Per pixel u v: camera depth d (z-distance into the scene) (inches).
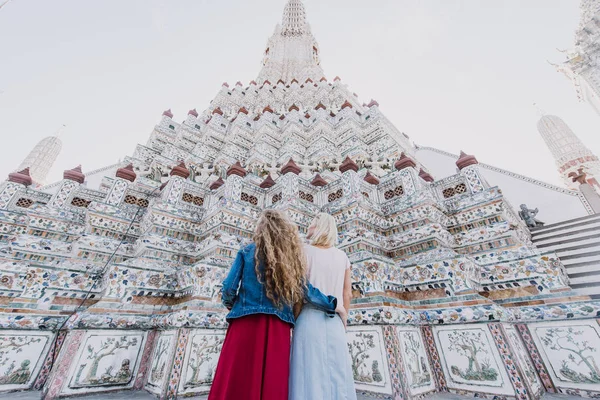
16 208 235.0
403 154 265.3
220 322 156.0
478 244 194.9
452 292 158.6
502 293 164.4
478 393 131.6
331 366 63.5
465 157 244.5
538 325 145.4
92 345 141.1
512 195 477.1
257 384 56.7
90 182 496.7
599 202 411.8
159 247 206.2
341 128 503.8
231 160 433.4
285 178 267.9
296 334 68.4
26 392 139.3
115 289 162.1
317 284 75.7
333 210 242.1
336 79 767.1
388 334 138.3
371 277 162.6
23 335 148.2
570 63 981.8
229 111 648.4
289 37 1138.7
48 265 172.7
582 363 128.0
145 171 382.0
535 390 123.9
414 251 203.3
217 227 220.7
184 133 488.1
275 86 786.8
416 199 221.1
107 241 209.2
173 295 183.8
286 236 74.2
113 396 135.7
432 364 151.3
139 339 158.9
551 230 343.9
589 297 137.7
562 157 1134.4
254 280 70.2
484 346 135.9
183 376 133.1
